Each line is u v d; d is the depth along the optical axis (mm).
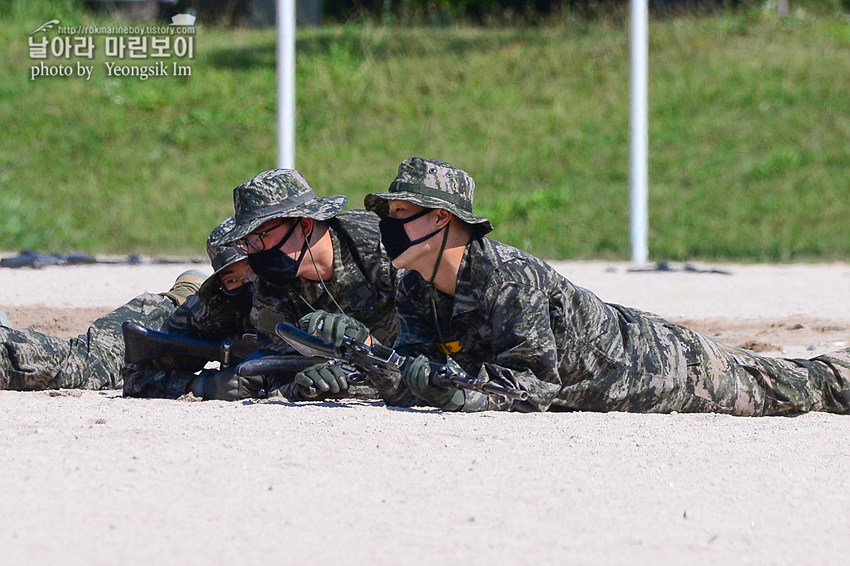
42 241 66188
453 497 13219
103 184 73125
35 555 11008
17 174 73438
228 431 16297
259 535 11719
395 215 17234
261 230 18109
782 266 57750
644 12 59812
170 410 18203
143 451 14922
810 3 98562
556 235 67188
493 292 17391
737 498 13539
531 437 16344
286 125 55844
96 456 14641
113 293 42031
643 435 16734
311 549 11359
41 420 17125
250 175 74562
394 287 18750
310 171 74438
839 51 86625
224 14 99875
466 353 18297
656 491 13727
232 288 20281
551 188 71750
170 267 53531
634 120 60156
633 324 19156
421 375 17328
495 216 68938
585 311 18359
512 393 17266
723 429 17453
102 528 11812
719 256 63125
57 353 21859
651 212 69438
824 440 16797
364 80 84750
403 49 90000
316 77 85062
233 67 86875
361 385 20125
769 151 75375
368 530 11969
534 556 11359
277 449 15219
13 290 42781
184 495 12984
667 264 55344
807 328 33531
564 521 12484
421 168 17062
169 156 76500
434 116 80500
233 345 20375
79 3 95125
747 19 92500
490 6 99688
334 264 18594
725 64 85062
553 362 17703
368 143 77625
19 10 92062
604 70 84812
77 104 81188
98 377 22281
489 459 14992
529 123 79125
